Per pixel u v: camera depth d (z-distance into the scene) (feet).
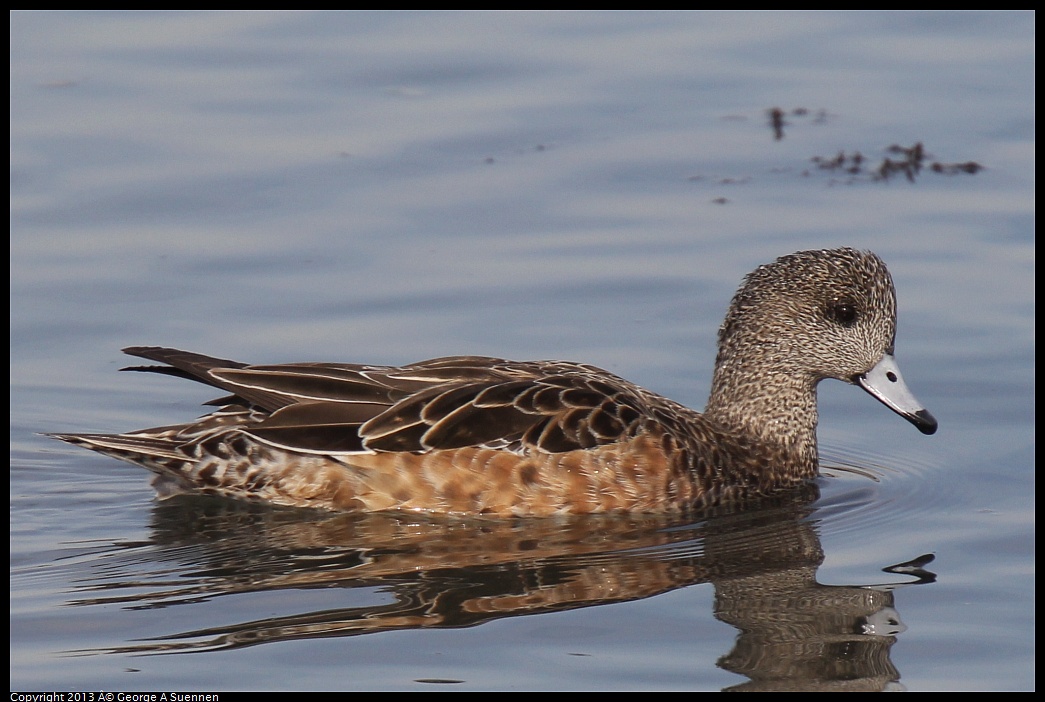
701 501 43.52
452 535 41.11
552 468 42.06
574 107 68.74
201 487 43.19
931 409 48.85
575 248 58.23
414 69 71.72
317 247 58.29
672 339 52.75
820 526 42.32
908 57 72.95
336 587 37.65
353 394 42.57
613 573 38.70
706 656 34.17
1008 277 55.62
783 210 60.64
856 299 45.11
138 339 52.80
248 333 52.90
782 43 74.38
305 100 69.10
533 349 52.03
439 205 61.16
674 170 63.87
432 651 34.24
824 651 34.47
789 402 45.60
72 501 43.83
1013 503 43.09
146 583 37.99
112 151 64.59
